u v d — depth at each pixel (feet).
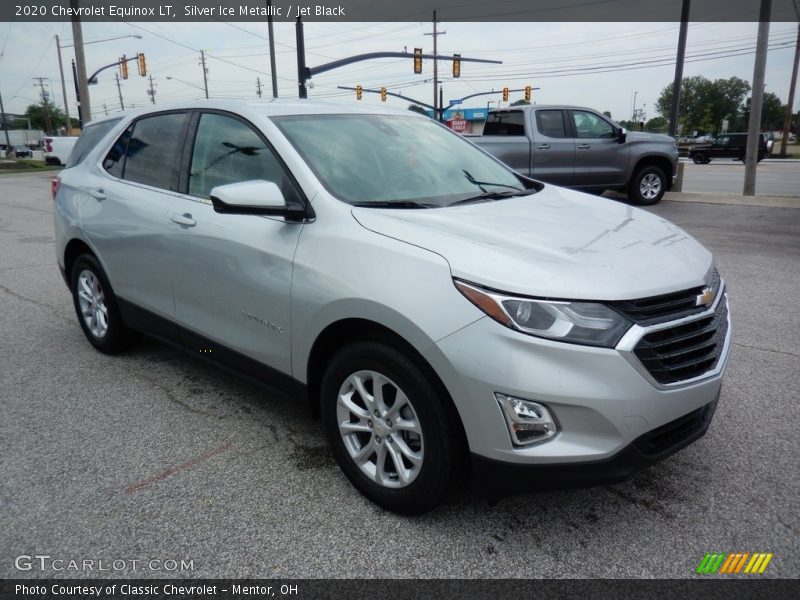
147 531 8.42
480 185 11.55
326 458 10.32
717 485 9.43
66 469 9.95
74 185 15.02
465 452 8.00
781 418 11.50
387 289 8.04
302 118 11.08
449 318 7.53
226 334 10.91
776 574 7.58
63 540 8.23
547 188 12.59
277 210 9.31
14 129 330.54
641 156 41.06
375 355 8.33
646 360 7.44
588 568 7.71
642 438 7.63
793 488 9.30
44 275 23.99
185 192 11.88
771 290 20.26
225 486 9.48
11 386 13.23
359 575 7.62
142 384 13.33
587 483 7.45
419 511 8.44
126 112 14.67
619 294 7.47
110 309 14.24
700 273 8.61
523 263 7.72
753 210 39.04
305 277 9.10
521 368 7.19
